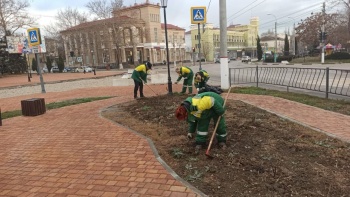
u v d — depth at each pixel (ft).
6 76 134.41
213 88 17.16
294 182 11.66
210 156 14.16
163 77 55.47
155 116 23.62
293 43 229.86
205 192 11.20
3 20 147.84
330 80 47.39
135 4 211.41
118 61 197.47
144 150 16.12
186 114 14.53
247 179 12.05
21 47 147.54
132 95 38.60
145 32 209.36
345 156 13.91
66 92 50.19
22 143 19.29
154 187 11.80
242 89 38.40
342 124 19.39
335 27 170.71
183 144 16.51
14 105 38.47
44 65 229.86
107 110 28.17
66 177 13.44
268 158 13.93
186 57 270.46
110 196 11.37
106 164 14.58
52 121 25.14
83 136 19.83
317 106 25.98
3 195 12.11
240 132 18.01
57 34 230.27
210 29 265.13
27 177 13.79
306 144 15.60
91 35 195.62
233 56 299.99
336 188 11.16
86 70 164.35
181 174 12.88
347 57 135.44
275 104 26.89
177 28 248.73
